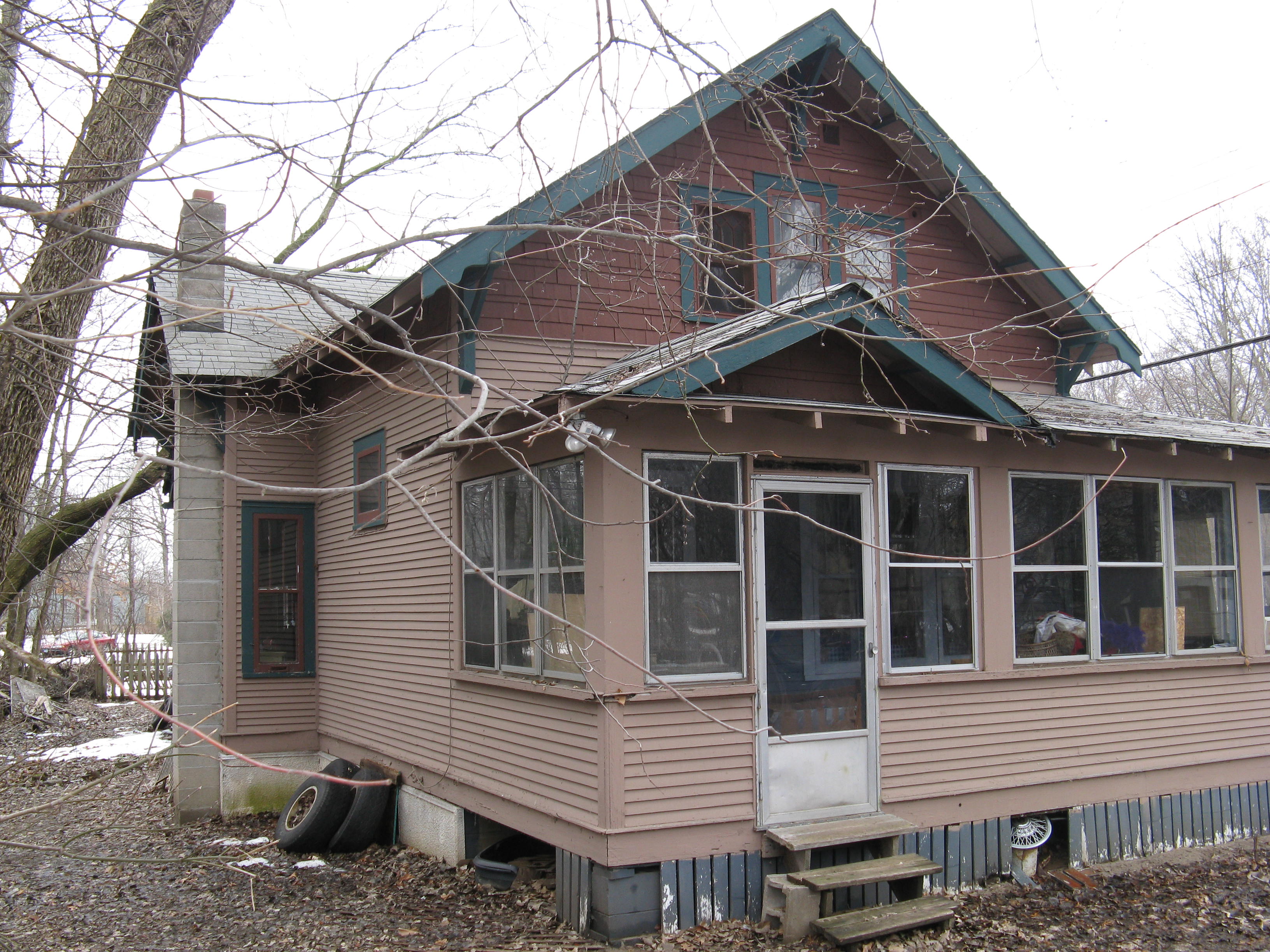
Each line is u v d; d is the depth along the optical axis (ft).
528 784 25.49
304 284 14.78
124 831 32.45
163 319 37.78
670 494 15.57
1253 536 33.09
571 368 28.99
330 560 38.83
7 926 24.98
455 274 26.21
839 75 30.78
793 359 26.27
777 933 22.48
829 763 24.93
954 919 24.17
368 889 28.04
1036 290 38.11
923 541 27.17
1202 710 31.17
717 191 33.01
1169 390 84.28
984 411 25.86
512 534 27.25
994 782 27.09
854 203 35.40
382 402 34.37
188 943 23.61
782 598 25.02
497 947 22.49
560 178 25.90
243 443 38.52
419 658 31.63
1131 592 30.60
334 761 35.09
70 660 78.79
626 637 22.91
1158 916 24.73
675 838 22.88
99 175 21.35
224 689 37.91
